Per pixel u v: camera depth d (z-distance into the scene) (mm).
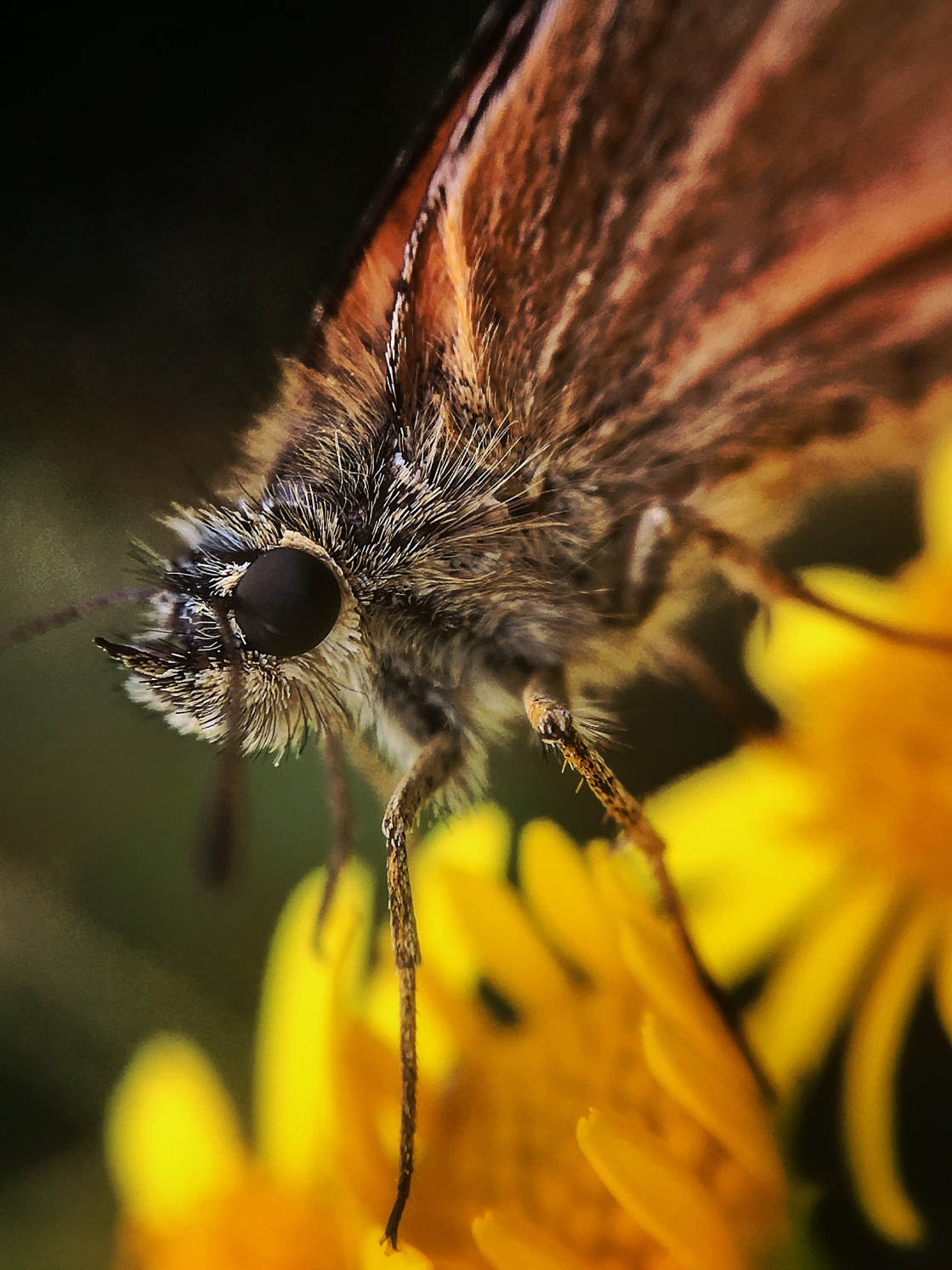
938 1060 55
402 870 54
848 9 53
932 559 57
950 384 56
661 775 58
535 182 54
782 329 55
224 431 56
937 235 55
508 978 54
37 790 60
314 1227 53
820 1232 52
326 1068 53
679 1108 52
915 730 56
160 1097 56
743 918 56
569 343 55
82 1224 56
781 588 55
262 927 59
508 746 56
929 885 56
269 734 54
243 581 54
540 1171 52
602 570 55
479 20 61
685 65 53
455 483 55
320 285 58
